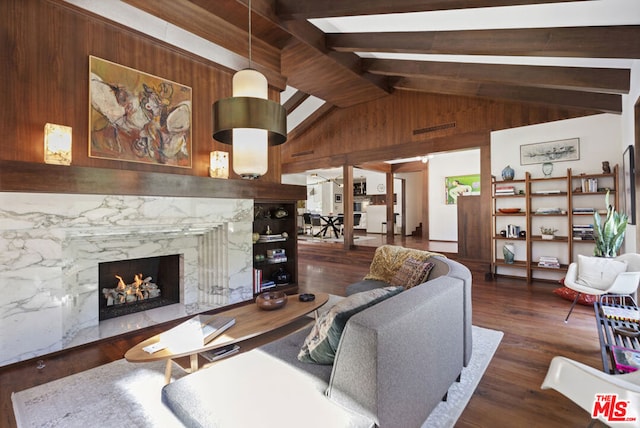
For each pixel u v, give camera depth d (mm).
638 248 3363
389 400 1339
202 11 3688
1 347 2451
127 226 3094
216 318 2436
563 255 4762
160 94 3430
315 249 7879
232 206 3973
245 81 2125
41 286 2625
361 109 7070
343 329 1470
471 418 1829
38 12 2697
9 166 2395
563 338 2906
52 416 1859
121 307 3754
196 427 1209
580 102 4305
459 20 3270
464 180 8203
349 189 7367
